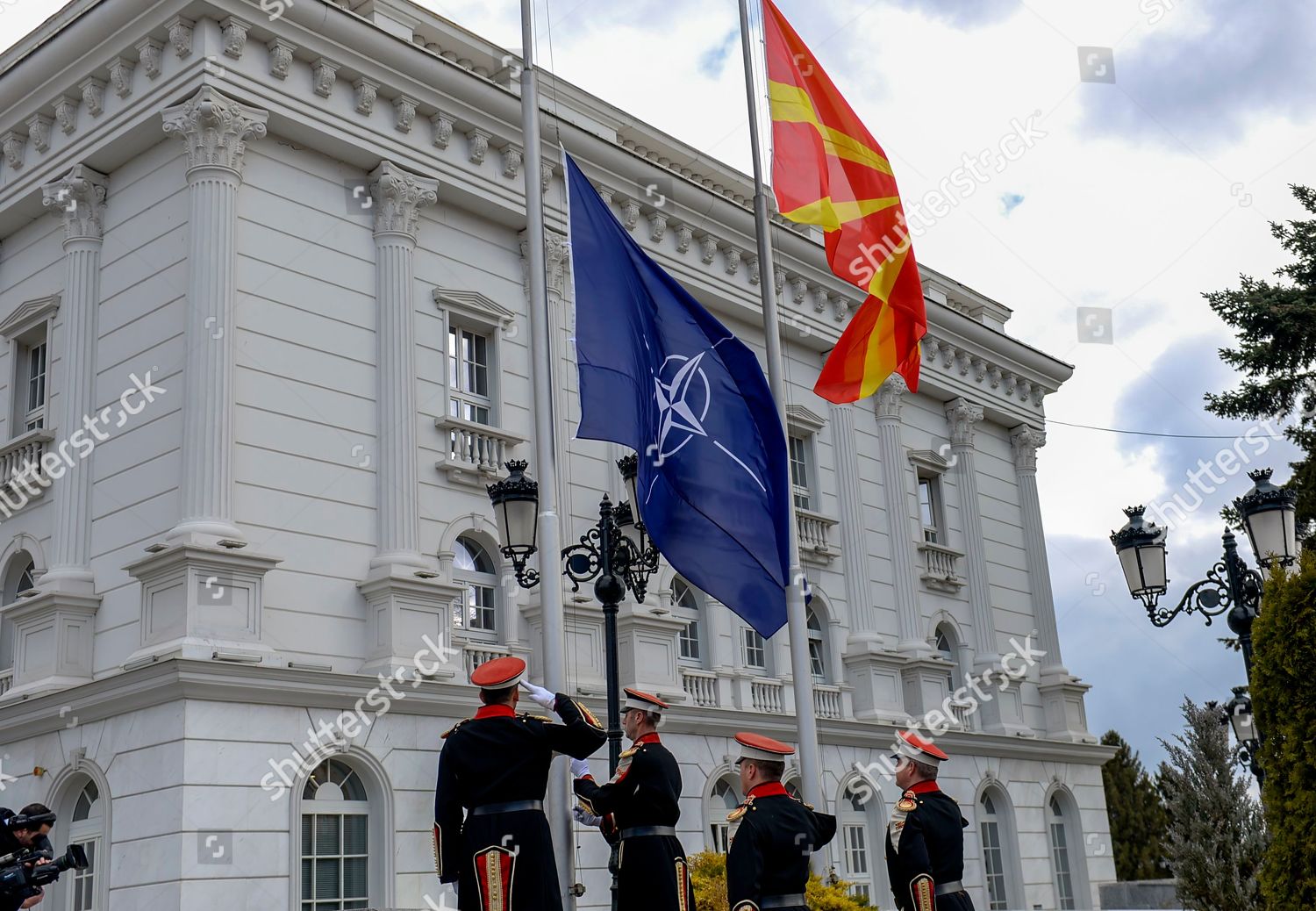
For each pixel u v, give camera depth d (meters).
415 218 20.98
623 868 9.37
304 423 19.00
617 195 24.00
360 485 19.50
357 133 20.36
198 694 16.47
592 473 22.92
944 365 32.16
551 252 23.00
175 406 18.19
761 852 8.99
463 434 20.95
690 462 12.95
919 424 31.42
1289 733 11.16
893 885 10.15
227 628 17.05
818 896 17.67
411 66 20.83
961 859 10.41
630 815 9.42
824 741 25.66
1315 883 10.81
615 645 13.55
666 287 13.38
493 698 8.37
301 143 20.00
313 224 19.89
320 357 19.47
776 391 15.34
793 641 14.28
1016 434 34.50
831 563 27.53
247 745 16.84
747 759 9.38
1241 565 15.23
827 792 25.39
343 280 20.11
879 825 26.23
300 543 18.45
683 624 22.91
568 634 21.22
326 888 17.47
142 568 17.31
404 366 20.23
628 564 13.95
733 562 12.82
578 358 12.42
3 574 20.08
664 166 25.53
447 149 21.61
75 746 17.67
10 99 20.84
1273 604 11.51
